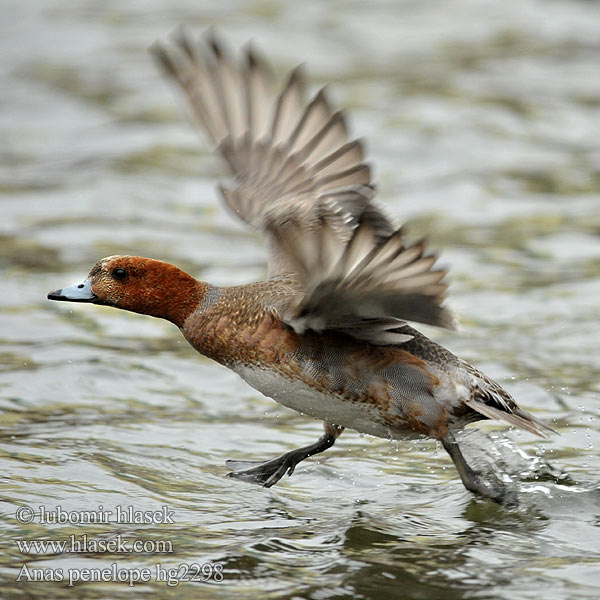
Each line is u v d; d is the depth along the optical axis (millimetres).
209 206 18812
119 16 29641
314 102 10055
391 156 20719
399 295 8508
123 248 16688
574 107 23391
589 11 29875
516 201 18750
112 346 13438
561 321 14000
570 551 8602
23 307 14461
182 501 9516
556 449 10727
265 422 11562
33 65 26156
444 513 9414
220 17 29328
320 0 31016
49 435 10781
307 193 9992
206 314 9719
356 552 8547
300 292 9281
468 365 9414
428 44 27406
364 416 9391
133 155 21094
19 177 20047
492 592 7859
